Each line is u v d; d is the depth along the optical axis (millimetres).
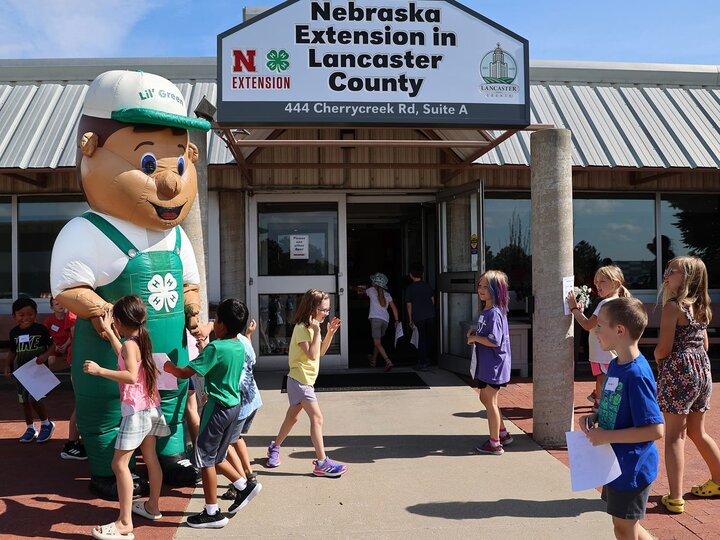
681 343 4121
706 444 4242
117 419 4422
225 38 5289
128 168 4344
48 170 7242
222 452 4062
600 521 4027
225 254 8789
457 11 5473
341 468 4809
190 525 3979
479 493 4492
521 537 3814
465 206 8234
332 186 8820
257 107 5312
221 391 4020
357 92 5387
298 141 6527
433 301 9141
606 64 9445
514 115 5535
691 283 4109
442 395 7449
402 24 5418
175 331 4621
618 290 5602
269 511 4203
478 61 5496
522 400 7238
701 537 3756
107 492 4422
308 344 4844
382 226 12734
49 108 8156
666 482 4648
